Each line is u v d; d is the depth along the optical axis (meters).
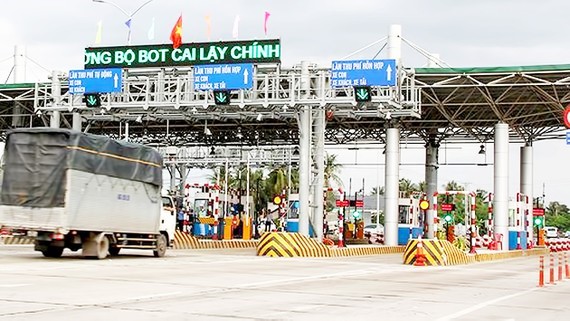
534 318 13.73
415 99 39.75
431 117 51.59
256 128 55.25
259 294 15.73
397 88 36.38
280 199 50.53
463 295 17.72
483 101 46.34
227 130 56.81
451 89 43.38
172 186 58.69
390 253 44.59
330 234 65.19
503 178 46.81
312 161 38.62
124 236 27.58
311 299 15.09
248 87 36.12
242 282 18.69
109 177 26.28
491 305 15.65
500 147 47.00
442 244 31.77
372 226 97.88
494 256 40.69
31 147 24.64
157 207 29.30
